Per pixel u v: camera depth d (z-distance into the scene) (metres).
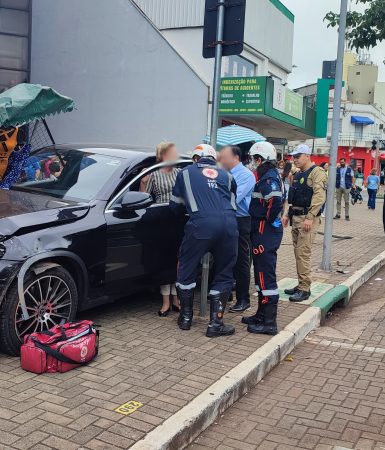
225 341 5.19
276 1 18.03
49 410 3.63
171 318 5.80
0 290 4.27
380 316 6.77
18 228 4.45
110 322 5.56
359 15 8.01
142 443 3.28
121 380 4.17
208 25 6.05
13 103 8.23
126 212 5.36
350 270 8.81
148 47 15.36
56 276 4.66
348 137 54.62
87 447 3.20
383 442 3.72
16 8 16.44
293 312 6.28
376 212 21.09
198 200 5.18
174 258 5.88
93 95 16.30
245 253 6.13
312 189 6.56
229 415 4.05
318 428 3.90
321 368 5.07
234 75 15.98
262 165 5.49
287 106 15.79
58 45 16.69
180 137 15.08
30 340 4.25
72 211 4.94
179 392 4.02
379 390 4.59
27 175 5.96
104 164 5.67
